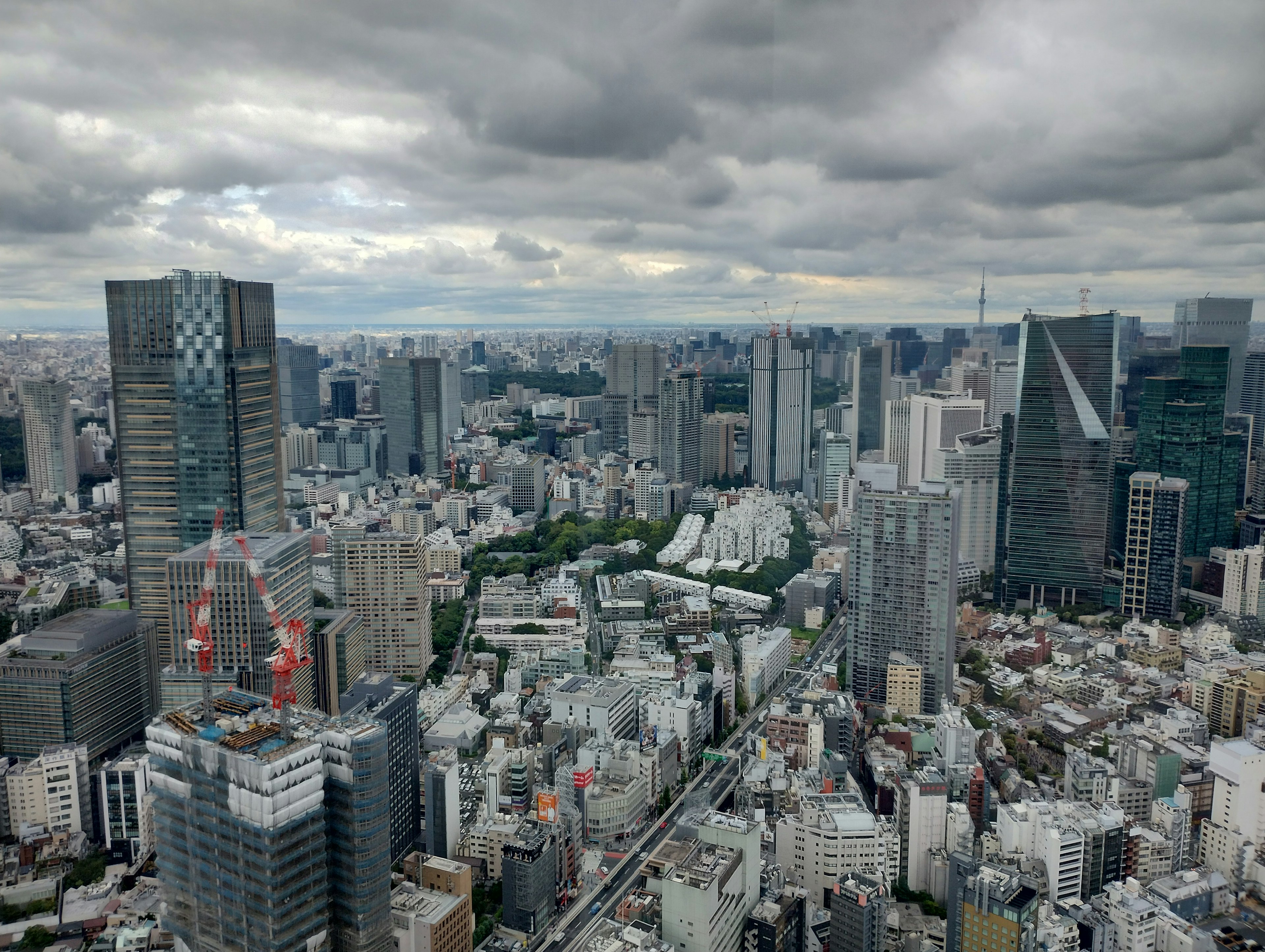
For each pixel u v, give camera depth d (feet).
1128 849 653.30
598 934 570.05
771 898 590.96
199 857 459.73
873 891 556.92
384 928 477.36
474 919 614.75
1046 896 602.85
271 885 432.66
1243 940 580.30
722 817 593.01
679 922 523.29
